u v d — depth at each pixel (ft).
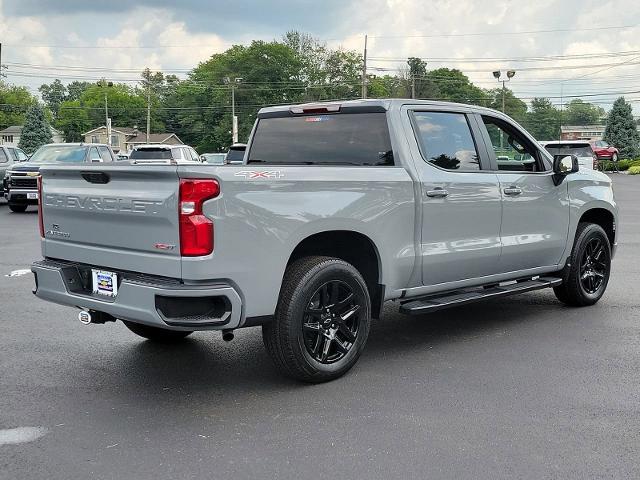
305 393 15.58
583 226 23.85
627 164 164.66
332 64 329.52
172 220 13.74
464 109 19.86
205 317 13.98
